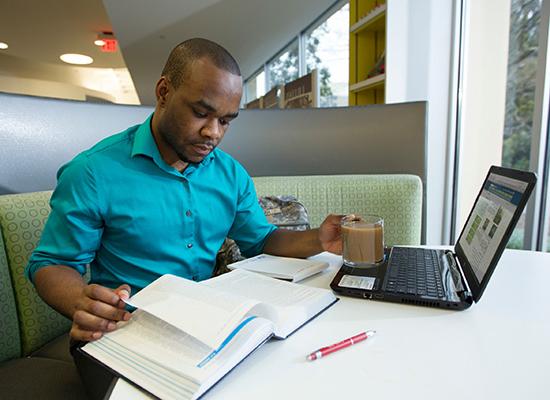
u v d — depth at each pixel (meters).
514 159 2.02
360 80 2.78
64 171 0.88
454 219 2.49
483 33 2.18
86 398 0.72
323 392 0.46
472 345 0.56
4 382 0.77
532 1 1.83
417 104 1.94
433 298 0.70
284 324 0.59
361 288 0.75
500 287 0.79
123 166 0.89
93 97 8.29
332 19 3.63
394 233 1.69
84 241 0.85
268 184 1.68
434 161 2.44
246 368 0.51
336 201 1.69
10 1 3.58
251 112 1.94
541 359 0.52
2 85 6.91
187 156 0.84
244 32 4.22
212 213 1.01
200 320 0.53
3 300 0.94
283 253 1.06
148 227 0.91
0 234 0.95
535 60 1.82
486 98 2.21
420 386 0.47
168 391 0.45
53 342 1.04
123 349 0.53
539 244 1.79
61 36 4.65
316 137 1.97
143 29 3.99
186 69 0.75
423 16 2.29
